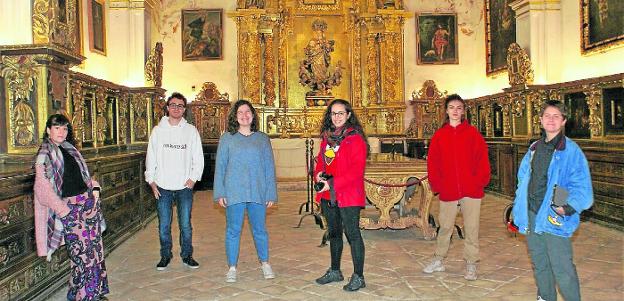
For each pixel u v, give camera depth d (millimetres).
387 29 15062
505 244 7027
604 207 8258
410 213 8344
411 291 5102
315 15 15547
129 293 5195
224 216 9664
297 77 15547
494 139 12703
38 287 4953
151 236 8086
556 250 3906
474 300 4816
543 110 3986
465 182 5422
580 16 9953
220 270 6000
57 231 4559
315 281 5488
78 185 4648
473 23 15117
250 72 14812
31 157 6008
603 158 8203
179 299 4996
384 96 15234
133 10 10773
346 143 5105
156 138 6105
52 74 6277
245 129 5617
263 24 15156
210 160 14070
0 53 6016
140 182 8820
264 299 4953
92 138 8695
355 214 5090
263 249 5645
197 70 14828
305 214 9172
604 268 5781
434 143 5680
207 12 14789
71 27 6629
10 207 4496
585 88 9234
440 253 5738
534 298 4844
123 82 10695
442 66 15195
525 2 10883
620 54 8812
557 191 3854
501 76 13328
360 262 5133
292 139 14391
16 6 6098
